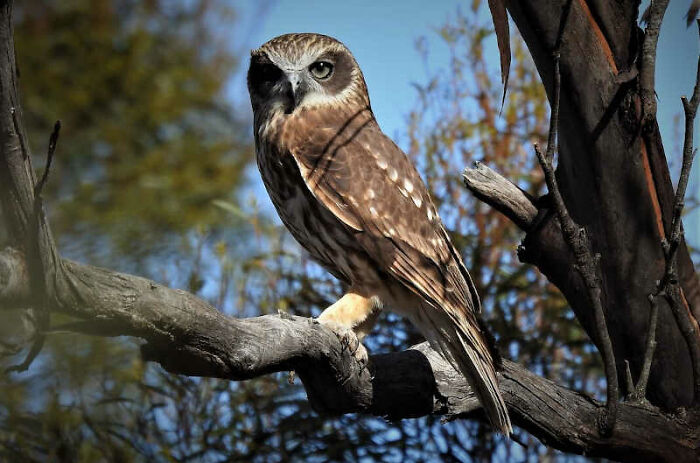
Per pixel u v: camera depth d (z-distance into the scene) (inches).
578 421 335.6
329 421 430.9
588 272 293.7
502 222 466.6
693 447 331.9
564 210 285.1
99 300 226.4
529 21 332.2
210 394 432.8
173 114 807.7
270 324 280.1
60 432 399.2
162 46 842.2
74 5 837.2
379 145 397.7
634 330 344.8
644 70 327.3
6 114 196.4
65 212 685.9
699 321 344.5
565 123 338.6
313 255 408.5
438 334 365.1
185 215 688.4
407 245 376.5
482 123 481.4
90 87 813.2
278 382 438.6
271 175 404.2
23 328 238.1
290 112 404.2
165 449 411.8
